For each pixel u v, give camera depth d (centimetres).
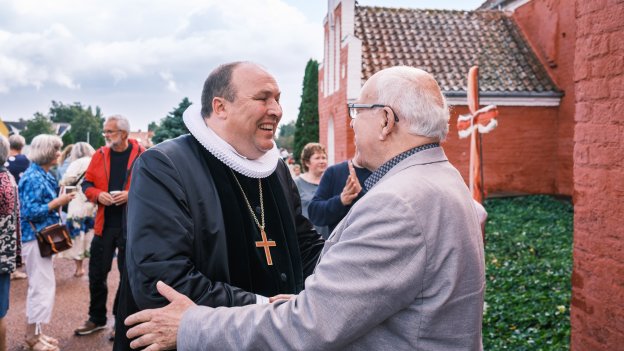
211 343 149
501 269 686
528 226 1030
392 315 146
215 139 189
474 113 491
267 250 197
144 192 172
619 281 267
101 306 490
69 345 461
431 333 144
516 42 1552
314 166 465
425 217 143
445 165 164
